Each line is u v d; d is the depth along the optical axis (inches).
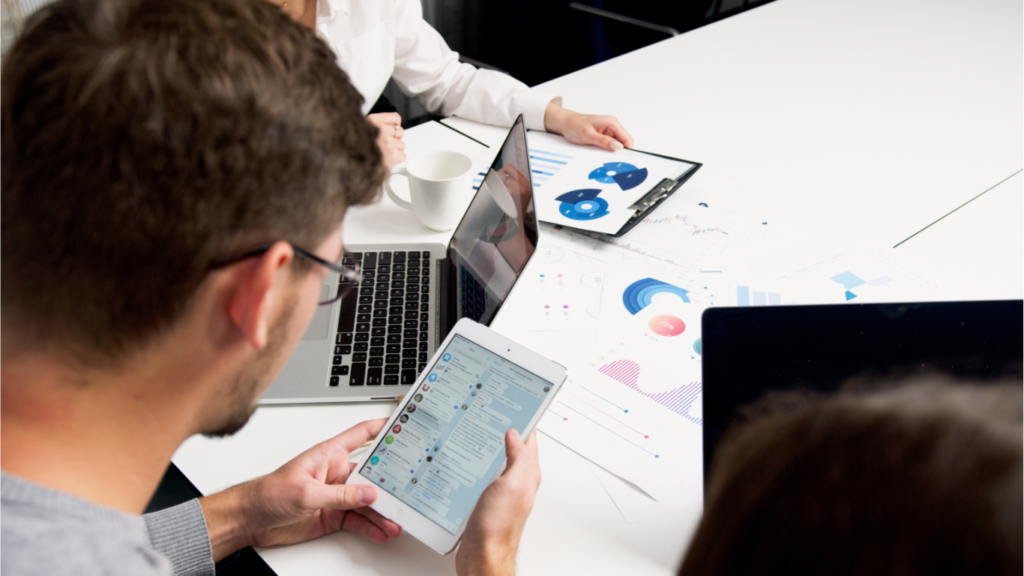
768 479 8.9
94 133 13.7
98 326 15.2
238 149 14.4
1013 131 49.1
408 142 50.5
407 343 31.9
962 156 46.4
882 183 43.9
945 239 38.5
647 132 50.9
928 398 8.5
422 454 26.1
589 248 39.1
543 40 100.4
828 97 54.8
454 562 24.2
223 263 15.5
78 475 16.5
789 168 45.9
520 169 32.2
